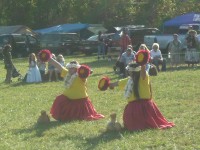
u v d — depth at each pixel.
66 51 48.19
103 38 39.50
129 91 10.67
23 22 63.25
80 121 12.29
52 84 22.58
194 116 12.35
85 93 12.66
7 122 12.84
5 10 62.94
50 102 16.56
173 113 12.97
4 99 17.81
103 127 11.43
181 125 11.16
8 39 46.94
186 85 18.89
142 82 10.66
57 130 11.37
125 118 10.79
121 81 10.91
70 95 12.52
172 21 41.66
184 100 15.31
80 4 63.03
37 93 19.34
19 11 63.00
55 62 12.48
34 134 11.09
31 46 47.84
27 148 9.79
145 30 39.75
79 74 12.33
